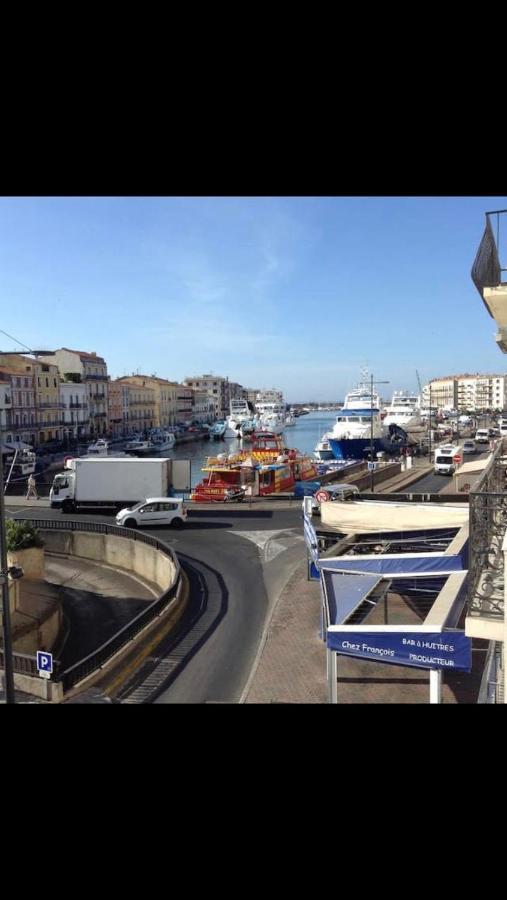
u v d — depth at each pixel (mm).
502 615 6180
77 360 85562
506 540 5473
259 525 28391
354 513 15836
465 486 24250
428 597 15078
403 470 48938
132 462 32500
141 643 14070
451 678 11836
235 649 14062
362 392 74500
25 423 70875
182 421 125875
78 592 22562
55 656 17312
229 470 37438
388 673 12172
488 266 7082
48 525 28000
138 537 24156
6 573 11328
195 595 18422
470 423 112312
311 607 16734
